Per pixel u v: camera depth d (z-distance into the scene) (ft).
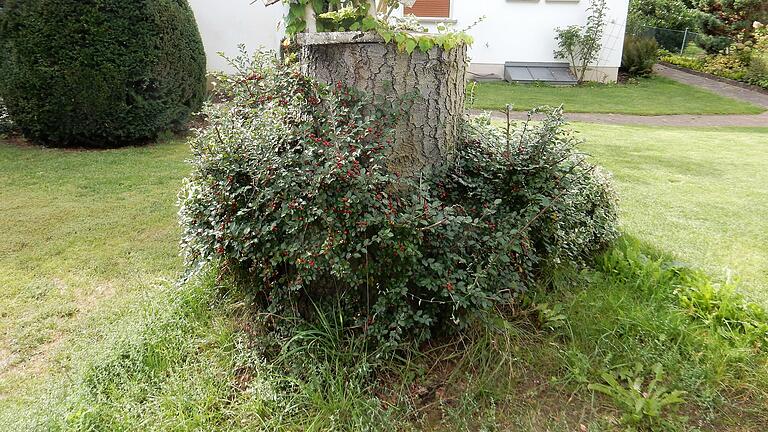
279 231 6.81
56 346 7.61
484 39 37.93
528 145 8.00
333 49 7.58
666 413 6.25
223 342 7.20
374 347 6.79
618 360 7.04
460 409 6.20
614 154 19.40
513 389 6.58
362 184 6.41
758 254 10.87
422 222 6.43
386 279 6.69
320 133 7.28
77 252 10.51
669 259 10.37
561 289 8.32
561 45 37.40
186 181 8.74
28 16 16.15
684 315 7.97
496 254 6.89
